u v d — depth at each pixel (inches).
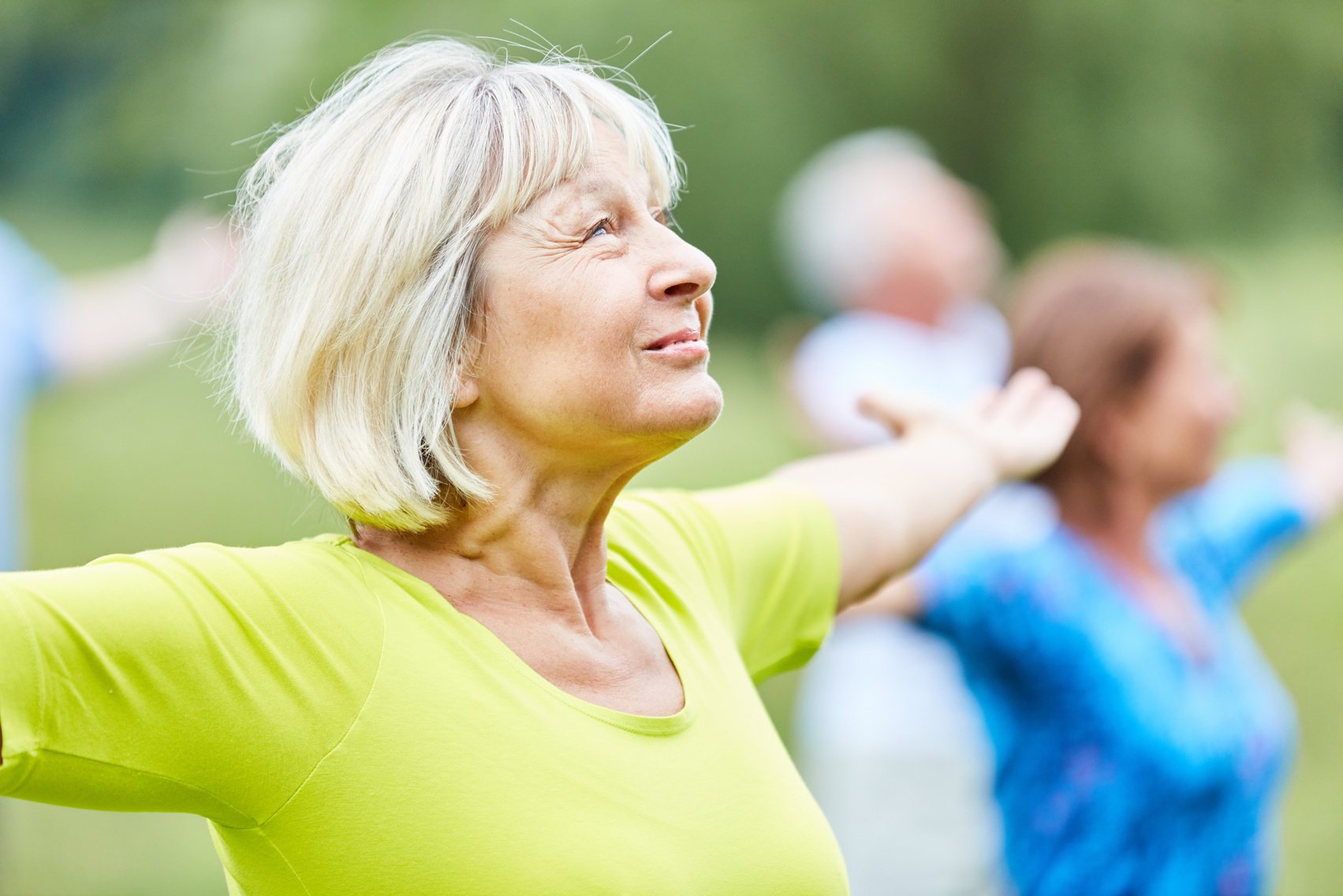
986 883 323.6
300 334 129.0
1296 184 1470.2
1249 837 272.7
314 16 1342.3
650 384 130.3
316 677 122.3
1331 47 1473.9
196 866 412.2
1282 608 704.4
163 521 809.5
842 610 179.0
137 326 353.1
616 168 134.6
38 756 114.3
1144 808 261.3
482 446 132.9
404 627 126.9
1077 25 1455.5
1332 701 588.4
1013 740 269.9
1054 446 199.8
